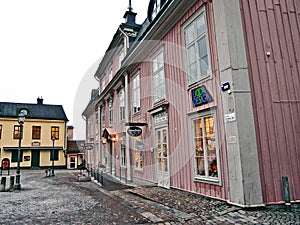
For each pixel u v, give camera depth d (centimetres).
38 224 461
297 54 595
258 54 575
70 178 1555
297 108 568
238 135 523
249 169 513
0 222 478
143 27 1285
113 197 762
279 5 613
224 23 578
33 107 3069
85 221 477
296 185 531
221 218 455
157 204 612
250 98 544
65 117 3022
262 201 504
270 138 540
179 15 802
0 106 2883
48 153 2823
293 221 407
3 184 1003
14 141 2734
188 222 443
